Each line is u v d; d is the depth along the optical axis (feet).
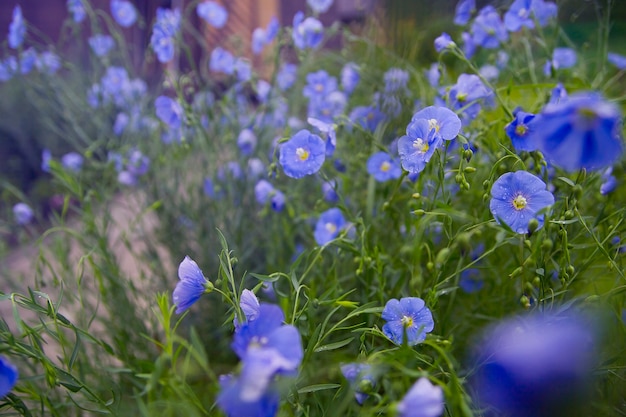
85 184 2.28
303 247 1.66
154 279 1.92
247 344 0.69
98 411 0.95
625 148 0.95
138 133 2.30
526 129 1.00
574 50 1.54
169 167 2.10
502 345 0.87
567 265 0.97
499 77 1.69
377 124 1.62
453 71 1.72
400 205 1.41
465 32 1.62
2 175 3.07
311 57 2.10
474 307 1.22
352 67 1.87
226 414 0.72
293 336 0.67
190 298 0.92
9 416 1.13
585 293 1.02
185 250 1.88
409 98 1.52
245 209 1.91
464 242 0.93
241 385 0.62
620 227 1.10
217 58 2.09
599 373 0.88
